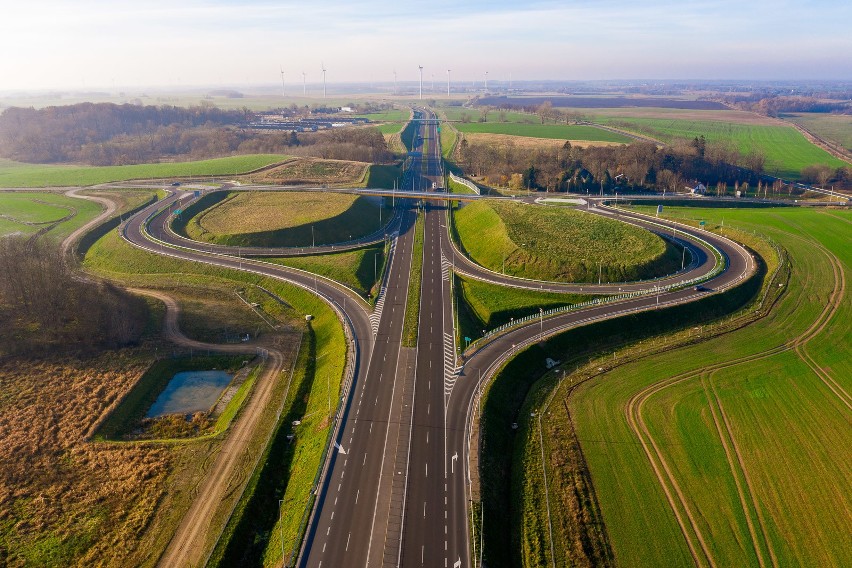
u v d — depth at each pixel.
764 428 97.00
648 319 134.88
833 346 124.38
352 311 141.00
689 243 188.38
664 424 97.88
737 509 79.69
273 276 167.00
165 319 142.88
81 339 128.88
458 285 162.00
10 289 135.88
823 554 72.31
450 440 92.38
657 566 70.69
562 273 161.50
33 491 88.06
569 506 79.88
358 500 80.56
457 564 70.62
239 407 107.56
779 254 173.50
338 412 98.94
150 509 83.25
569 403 104.19
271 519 82.50
